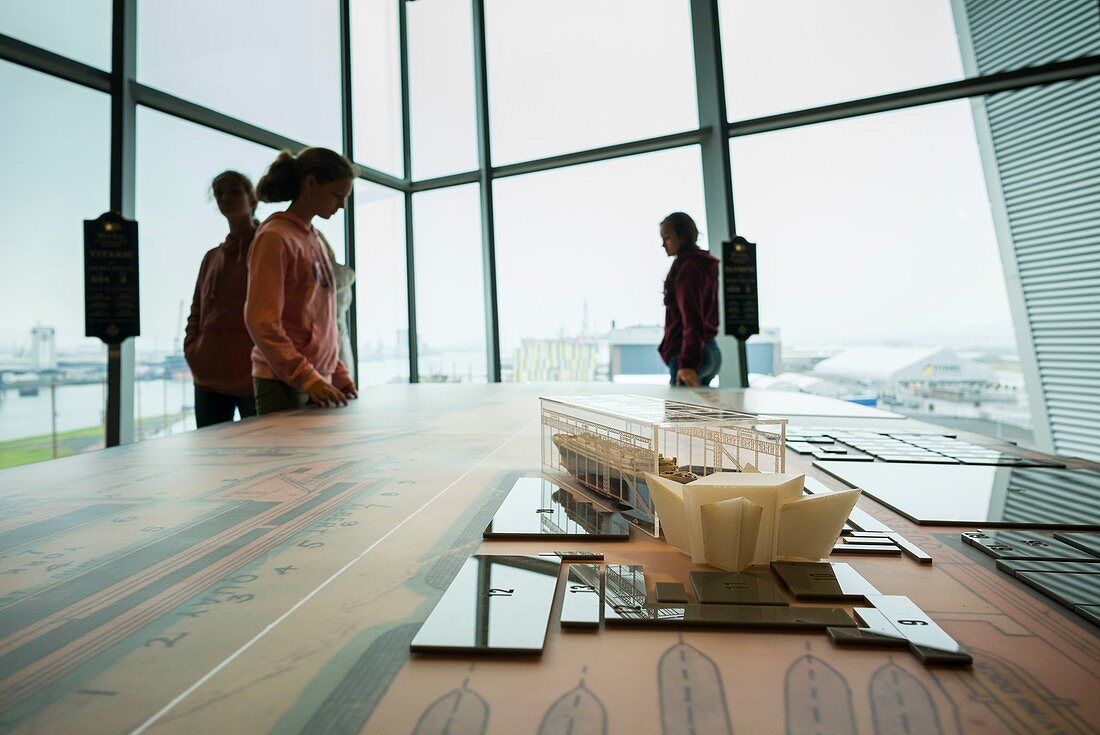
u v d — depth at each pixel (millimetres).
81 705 239
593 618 304
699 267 2416
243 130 3332
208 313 2045
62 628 311
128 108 2742
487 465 745
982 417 3488
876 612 309
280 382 1499
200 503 576
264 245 1391
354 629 304
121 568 402
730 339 3773
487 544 443
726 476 424
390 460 783
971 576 376
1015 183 3328
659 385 2051
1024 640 287
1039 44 3152
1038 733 210
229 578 381
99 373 2678
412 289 4855
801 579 354
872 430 990
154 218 2891
